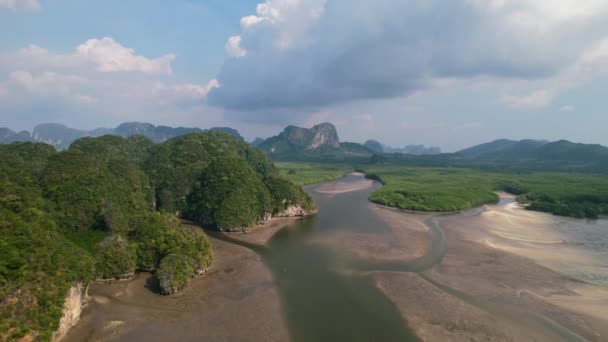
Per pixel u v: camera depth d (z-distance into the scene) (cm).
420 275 5512
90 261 4494
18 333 3192
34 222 4422
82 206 6028
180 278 4781
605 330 3975
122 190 7181
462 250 6750
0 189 4747
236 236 7625
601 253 6688
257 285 5047
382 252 6588
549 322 4128
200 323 3994
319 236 7675
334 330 3922
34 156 8212
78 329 3834
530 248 6975
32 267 3644
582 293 4903
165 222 5806
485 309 4422
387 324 4056
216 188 8481
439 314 4272
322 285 5106
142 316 4125
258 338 3728
